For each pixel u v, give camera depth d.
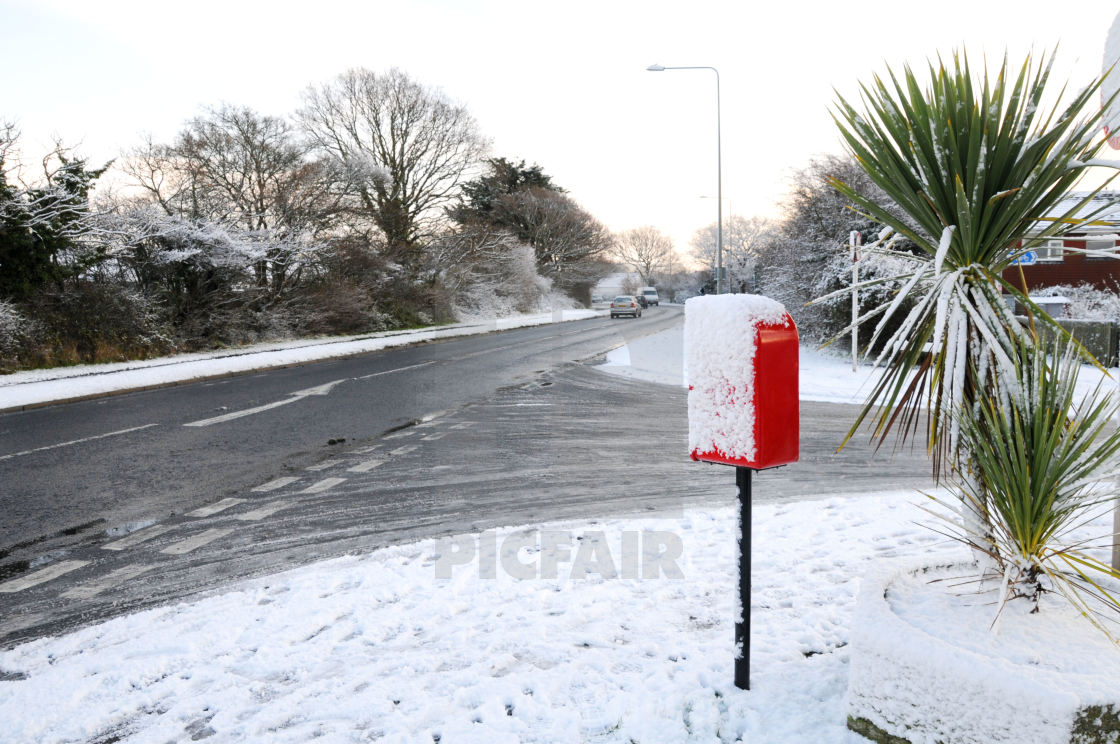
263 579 4.16
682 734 2.37
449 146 37.34
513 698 2.65
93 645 3.33
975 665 2.02
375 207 31.14
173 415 10.17
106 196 17.95
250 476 6.72
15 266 14.66
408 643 3.18
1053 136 2.34
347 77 34.81
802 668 2.78
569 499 5.76
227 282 20.70
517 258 45.16
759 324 2.37
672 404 11.24
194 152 21.05
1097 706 1.87
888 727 2.21
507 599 3.65
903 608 2.45
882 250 2.87
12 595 4.09
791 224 20.89
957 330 2.42
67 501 5.95
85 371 14.54
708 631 3.19
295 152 23.80
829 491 5.93
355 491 6.14
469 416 10.07
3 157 14.77
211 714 2.68
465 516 5.34
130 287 18.08
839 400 11.51
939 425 2.64
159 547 4.84
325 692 2.78
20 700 2.85
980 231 2.47
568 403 11.31
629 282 93.25
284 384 13.71
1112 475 2.36
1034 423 2.35
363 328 26.66
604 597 3.63
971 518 2.55
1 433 8.91
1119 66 2.80
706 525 4.87
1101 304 16.70
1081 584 2.59
